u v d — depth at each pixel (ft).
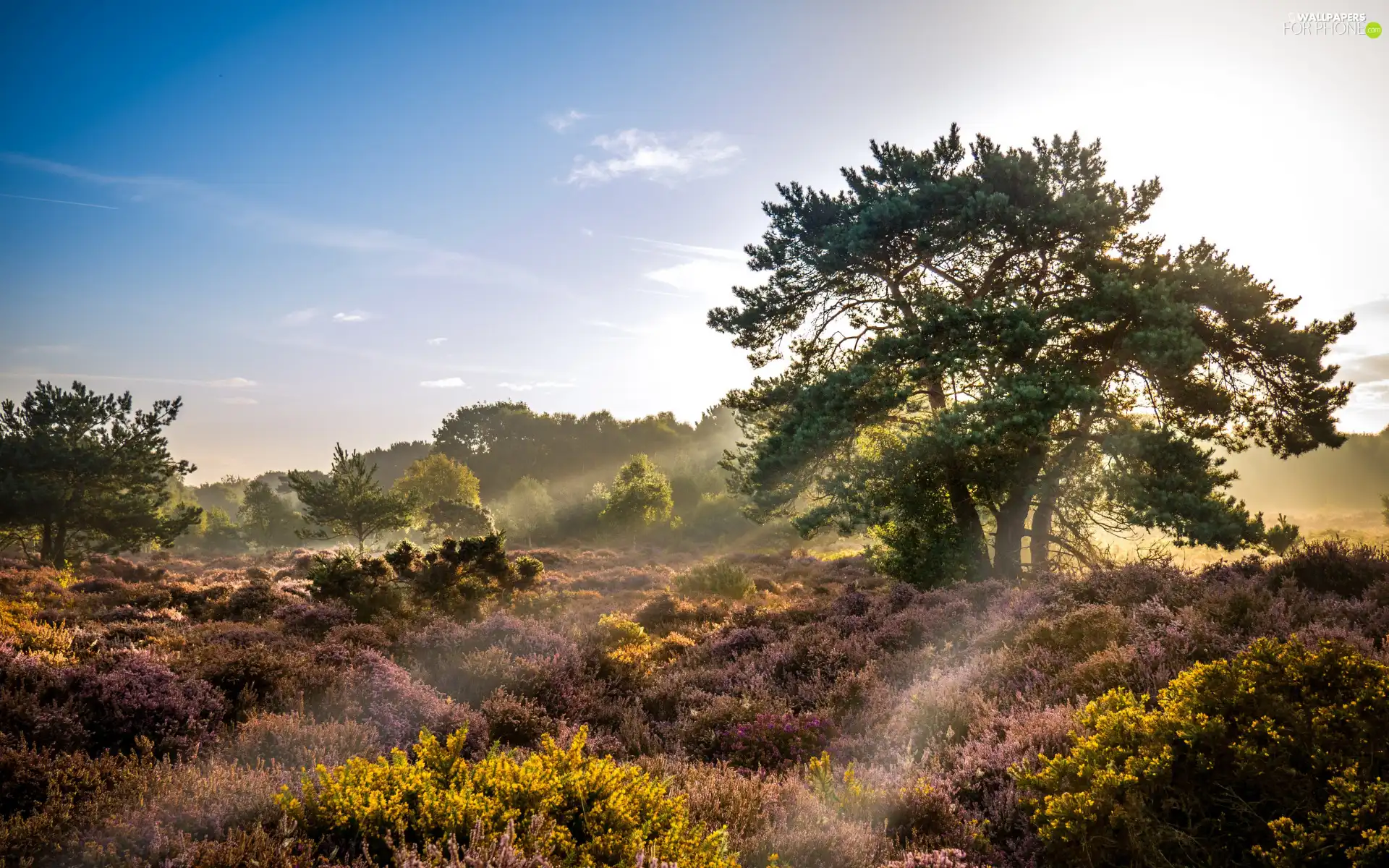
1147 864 11.81
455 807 11.56
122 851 11.63
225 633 36.68
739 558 112.37
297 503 264.31
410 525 113.29
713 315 71.67
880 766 18.35
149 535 99.35
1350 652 13.43
